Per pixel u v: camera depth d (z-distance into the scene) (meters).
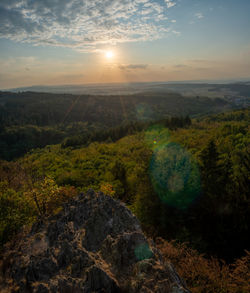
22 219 25.47
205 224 21.33
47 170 69.00
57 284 9.84
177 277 10.20
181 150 33.28
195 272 13.24
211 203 21.52
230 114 138.38
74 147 143.38
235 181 21.75
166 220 23.45
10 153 164.00
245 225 18.66
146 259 10.88
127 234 12.28
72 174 56.00
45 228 15.98
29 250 13.35
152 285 9.43
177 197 23.47
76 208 17.11
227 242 19.02
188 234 20.70
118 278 10.45
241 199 20.08
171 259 15.43
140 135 124.94
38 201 30.23
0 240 21.80
